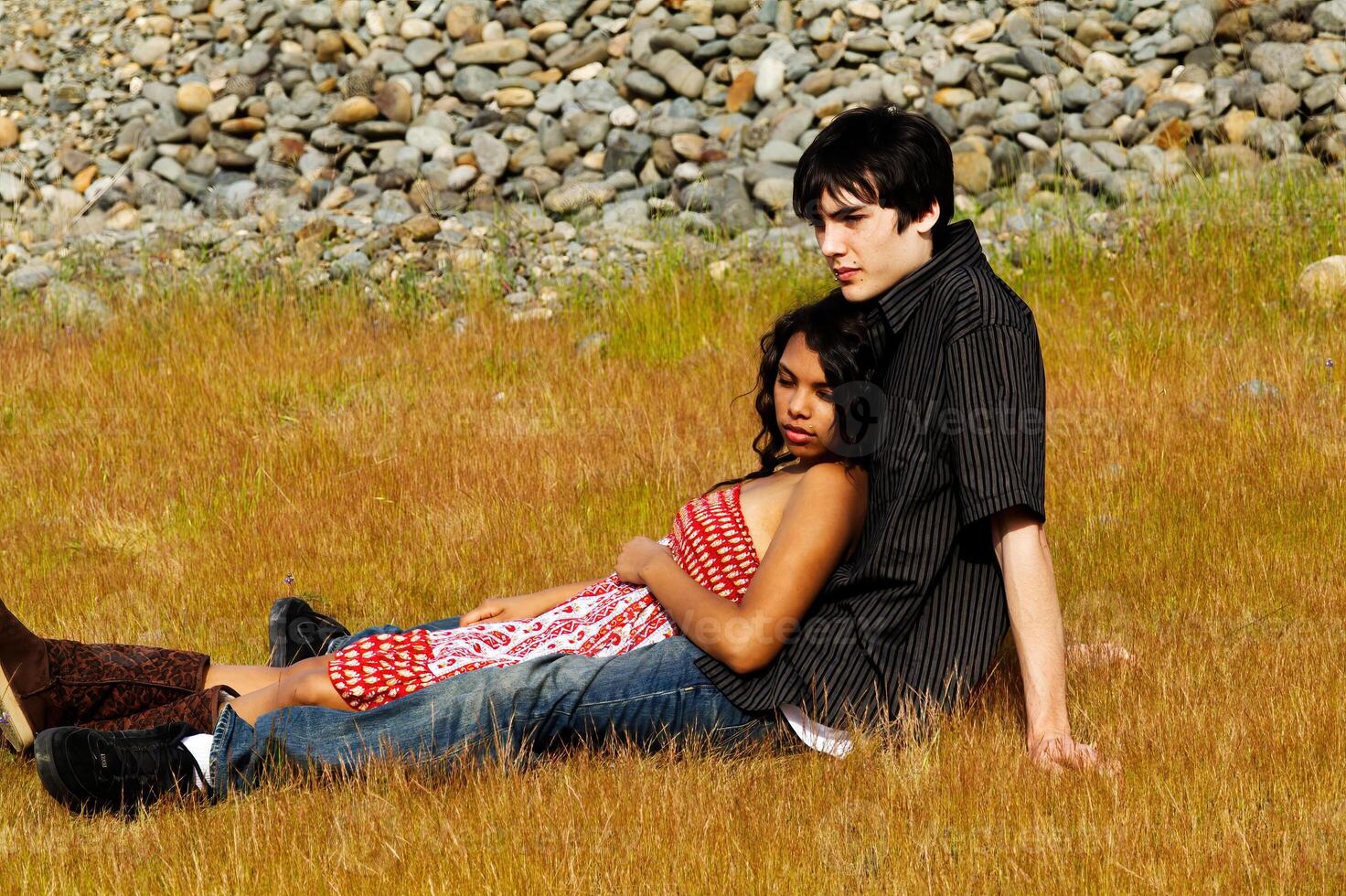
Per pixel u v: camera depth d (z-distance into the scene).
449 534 5.23
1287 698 3.40
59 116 12.45
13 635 3.35
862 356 3.25
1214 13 10.95
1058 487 5.24
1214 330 7.15
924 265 3.25
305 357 7.72
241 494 5.77
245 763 3.27
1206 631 3.97
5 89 12.82
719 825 2.95
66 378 7.48
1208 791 2.98
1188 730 3.25
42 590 4.85
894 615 3.22
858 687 3.24
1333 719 3.26
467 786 3.18
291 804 3.13
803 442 3.31
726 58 11.63
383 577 4.89
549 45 12.08
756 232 9.70
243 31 12.74
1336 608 4.07
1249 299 7.54
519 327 8.32
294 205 10.60
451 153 11.08
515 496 5.56
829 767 3.16
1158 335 7.05
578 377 7.35
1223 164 9.68
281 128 11.61
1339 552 4.46
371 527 5.35
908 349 3.23
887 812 2.98
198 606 4.71
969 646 3.23
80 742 3.14
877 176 3.17
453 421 6.66
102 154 11.98
